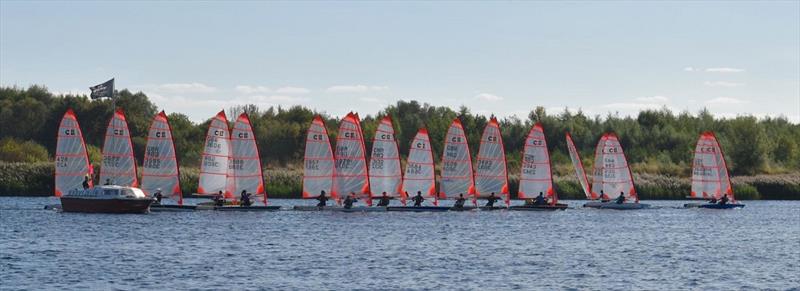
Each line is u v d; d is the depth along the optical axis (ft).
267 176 554.05
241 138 411.95
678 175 634.43
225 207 409.69
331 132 633.61
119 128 397.60
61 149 393.50
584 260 262.47
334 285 216.74
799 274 240.53
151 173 402.31
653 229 362.94
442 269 242.17
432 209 425.28
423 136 422.41
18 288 208.33
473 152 653.30
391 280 224.12
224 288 211.20
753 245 306.96
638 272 240.94
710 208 492.54
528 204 446.60
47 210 406.62
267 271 235.20
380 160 419.13
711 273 240.73
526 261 258.98
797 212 471.62
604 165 478.18
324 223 366.63
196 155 618.85
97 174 554.87
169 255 261.85
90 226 337.52
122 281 218.18
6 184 535.19
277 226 350.64
